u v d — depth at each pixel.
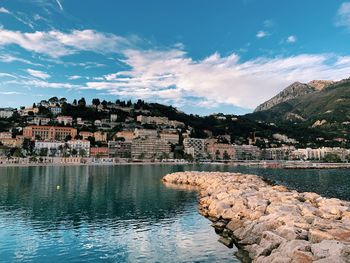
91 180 104.38
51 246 31.27
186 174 104.19
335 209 36.12
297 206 38.03
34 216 44.66
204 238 33.84
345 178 132.62
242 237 31.47
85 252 29.61
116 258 28.11
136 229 37.50
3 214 46.03
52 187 81.75
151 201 58.62
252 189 56.84
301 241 24.53
